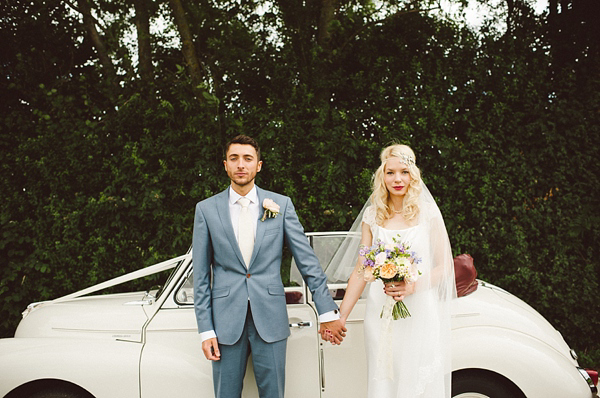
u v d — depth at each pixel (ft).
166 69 17.47
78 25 18.40
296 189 14.87
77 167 14.85
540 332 8.57
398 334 7.24
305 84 15.16
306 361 8.35
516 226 14.46
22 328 9.14
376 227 7.66
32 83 16.29
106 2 19.30
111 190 14.73
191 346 8.36
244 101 16.46
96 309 8.91
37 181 15.06
